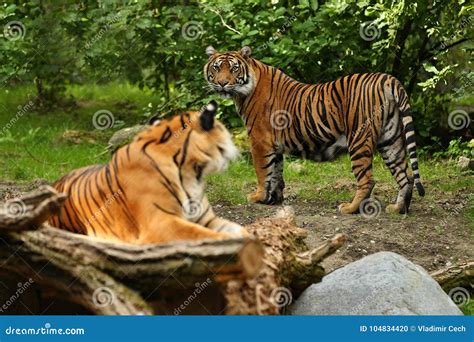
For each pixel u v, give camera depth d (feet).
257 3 51.42
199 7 52.90
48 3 60.08
